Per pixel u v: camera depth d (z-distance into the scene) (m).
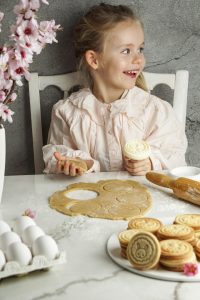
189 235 1.28
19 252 1.22
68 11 2.25
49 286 1.19
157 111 2.22
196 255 1.26
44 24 1.52
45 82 2.27
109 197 1.65
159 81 2.27
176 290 1.17
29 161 2.40
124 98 2.24
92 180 1.84
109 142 2.21
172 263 1.21
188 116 2.38
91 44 2.21
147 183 1.78
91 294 1.16
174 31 2.29
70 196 1.68
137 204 1.59
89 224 1.47
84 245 1.36
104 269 1.25
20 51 1.47
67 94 2.30
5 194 1.73
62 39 2.28
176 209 1.57
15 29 1.48
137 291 1.17
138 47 2.20
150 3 2.26
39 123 2.29
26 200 1.67
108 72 2.22
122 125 2.21
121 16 2.16
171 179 1.69
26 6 1.48
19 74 1.51
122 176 1.87
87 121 2.22
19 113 2.34
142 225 1.36
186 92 2.26
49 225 1.48
